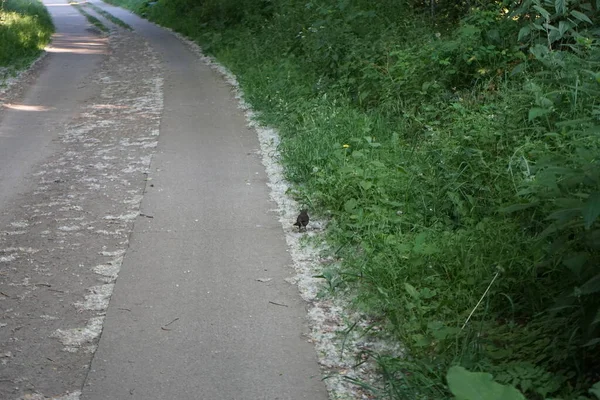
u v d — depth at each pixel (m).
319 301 5.51
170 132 11.07
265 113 11.83
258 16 21.03
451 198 6.59
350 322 5.18
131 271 6.03
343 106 10.75
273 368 4.61
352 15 13.73
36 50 21.44
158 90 14.93
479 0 11.88
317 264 6.17
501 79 9.45
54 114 12.72
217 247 6.52
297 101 11.46
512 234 5.81
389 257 5.92
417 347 4.67
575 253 4.75
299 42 15.23
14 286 5.79
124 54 21.41
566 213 4.26
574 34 8.88
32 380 4.50
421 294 5.20
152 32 28.50
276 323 5.18
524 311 5.09
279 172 8.82
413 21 13.00
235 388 4.39
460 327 4.89
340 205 7.27
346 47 12.60
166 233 6.88
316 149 8.80
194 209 7.54
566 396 4.02
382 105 10.16
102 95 14.59
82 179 8.65
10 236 6.85
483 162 7.02
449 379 2.78
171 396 4.32
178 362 4.68
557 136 7.03
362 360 4.71
